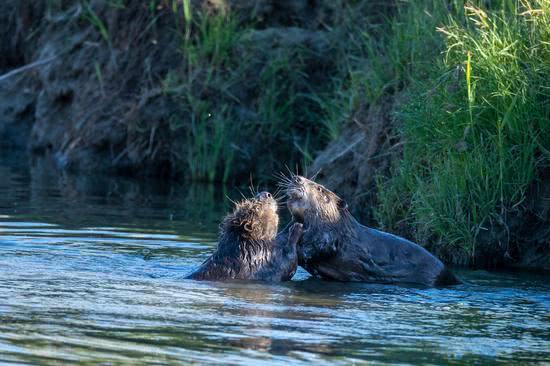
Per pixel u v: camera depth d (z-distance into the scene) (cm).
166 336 1599
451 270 2592
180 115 4434
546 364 1550
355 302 2016
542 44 2806
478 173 2728
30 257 2345
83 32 5034
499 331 1772
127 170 4525
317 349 1562
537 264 2694
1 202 3356
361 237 2431
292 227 2327
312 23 4622
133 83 4669
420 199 2855
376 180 3216
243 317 1770
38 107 5072
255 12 4597
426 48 3356
